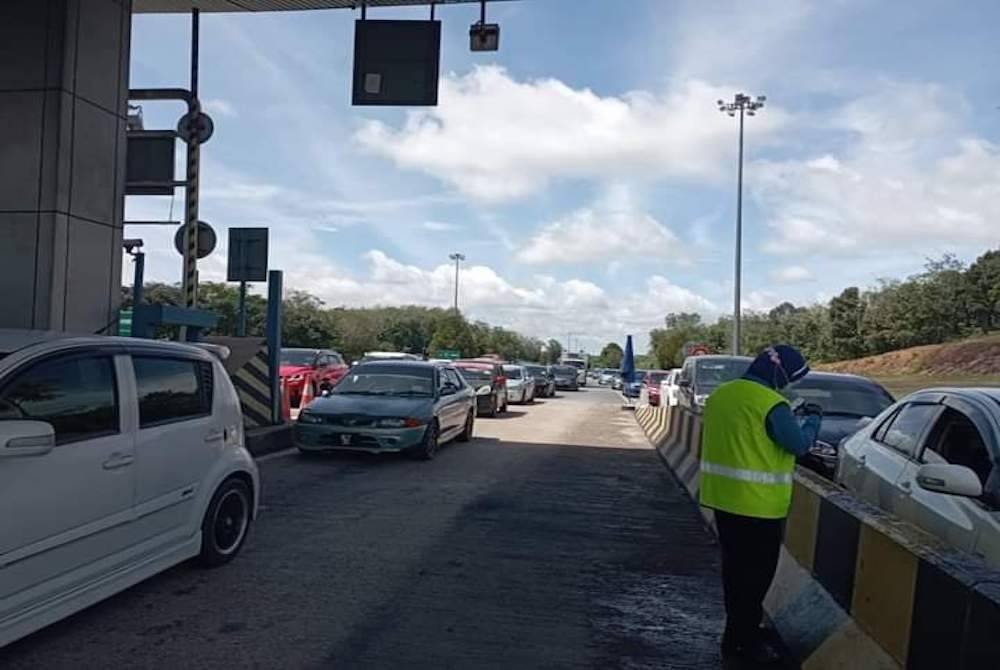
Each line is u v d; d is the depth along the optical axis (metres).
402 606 5.80
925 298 64.62
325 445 12.67
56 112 11.50
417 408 13.07
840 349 68.62
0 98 11.62
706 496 4.91
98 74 12.16
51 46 11.55
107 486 5.07
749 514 4.71
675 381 22.97
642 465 13.91
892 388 42.31
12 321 11.45
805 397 10.41
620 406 34.69
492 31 12.76
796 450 4.66
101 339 5.37
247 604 5.70
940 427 5.45
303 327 56.72
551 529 8.45
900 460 5.72
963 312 64.06
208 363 6.48
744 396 4.78
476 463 13.20
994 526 4.22
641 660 4.98
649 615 5.82
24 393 4.62
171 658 4.73
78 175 11.80
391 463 12.74
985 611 2.90
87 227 11.98
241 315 15.95
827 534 4.91
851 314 68.56
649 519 9.20
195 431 6.10
